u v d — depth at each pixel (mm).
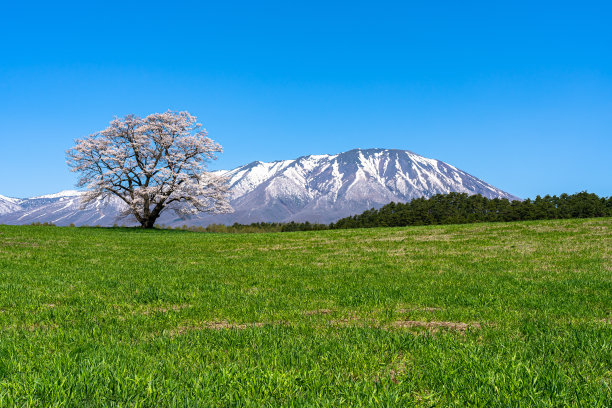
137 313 9172
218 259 21719
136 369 4965
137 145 59688
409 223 137125
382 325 8016
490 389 4406
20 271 16172
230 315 8977
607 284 12367
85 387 4340
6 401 3926
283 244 31203
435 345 6184
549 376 4680
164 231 55250
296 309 9625
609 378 4855
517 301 10273
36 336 6824
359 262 19922
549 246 23828
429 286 12789
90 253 24188
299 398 4133
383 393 4254
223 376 4672
